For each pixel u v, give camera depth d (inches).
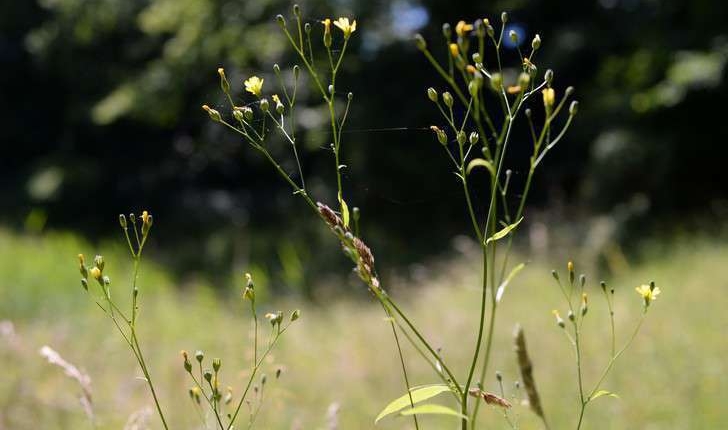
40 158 827.4
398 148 592.1
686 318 244.4
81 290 350.9
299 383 204.2
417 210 607.8
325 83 463.8
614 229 452.1
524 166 507.2
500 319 290.7
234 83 571.8
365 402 189.0
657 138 509.0
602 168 512.4
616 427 160.2
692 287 293.4
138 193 761.0
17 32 799.1
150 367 211.6
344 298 414.6
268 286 460.4
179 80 635.5
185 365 64.1
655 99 498.3
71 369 91.4
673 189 508.1
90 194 747.4
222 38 589.3
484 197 334.3
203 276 553.0
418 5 581.6
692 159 513.7
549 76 58.6
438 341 247.8
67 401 158.9
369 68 581.9
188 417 140.0
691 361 198.4
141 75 684.1
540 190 565.6
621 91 530.9
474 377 210.5
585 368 203.8
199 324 314.2
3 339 194.1
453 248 530.3
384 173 601.3
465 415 58.6
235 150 697.0
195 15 607.8
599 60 564.7
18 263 385.7
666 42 515.2
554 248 432.8
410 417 168.2
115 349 236.7
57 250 452.4
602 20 566.6
